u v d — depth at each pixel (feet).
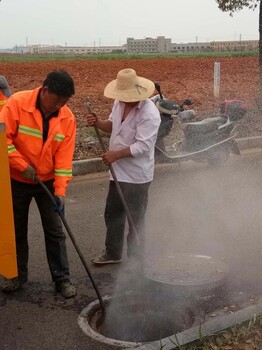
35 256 17.40
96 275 16.01
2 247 11.40
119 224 16.30
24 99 13.08
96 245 18.48
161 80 69.31
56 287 14.89
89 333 12.78
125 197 15.70
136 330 13.50
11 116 13.00
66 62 118.73
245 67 93.50
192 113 28.12
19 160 13.01
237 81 67.05
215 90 47.26
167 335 13.30
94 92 55.72
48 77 12.71
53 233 14.40
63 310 13.92
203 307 13.87
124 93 14.66
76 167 28.04
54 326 13.12
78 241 18.84
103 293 14.83
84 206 22.91
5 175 11.05
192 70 87.51
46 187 13.43
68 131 13.61
